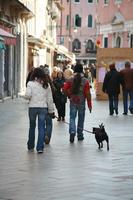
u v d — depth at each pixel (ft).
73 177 35.78
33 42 153.69
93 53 421.59
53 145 51.37
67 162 41.81
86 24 424.05
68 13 421.18
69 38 412.77
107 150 48.34
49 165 40.37
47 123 51.83
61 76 75.15
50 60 227.40
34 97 47.32
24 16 140.67
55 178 35.42
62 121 74.84
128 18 256.11
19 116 79.36
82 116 55.42
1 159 42.80
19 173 37.06
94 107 102.63
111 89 86.43
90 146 50.96
